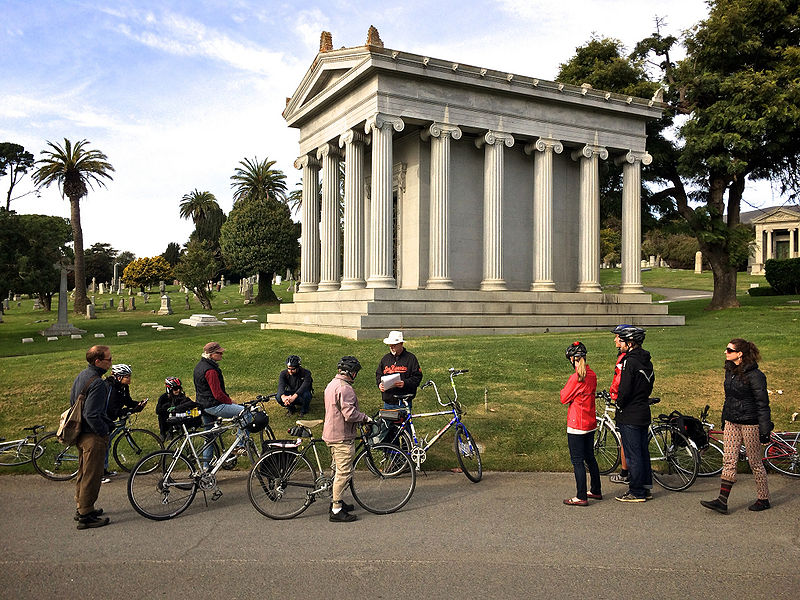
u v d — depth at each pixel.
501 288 23.44
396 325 20.06
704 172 29.53
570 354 7.57
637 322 24.50
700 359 15.26
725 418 7.32
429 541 6.23
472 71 22.52
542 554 5.86
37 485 8.66
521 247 25.94
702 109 29.27
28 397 13.15
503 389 12.96
